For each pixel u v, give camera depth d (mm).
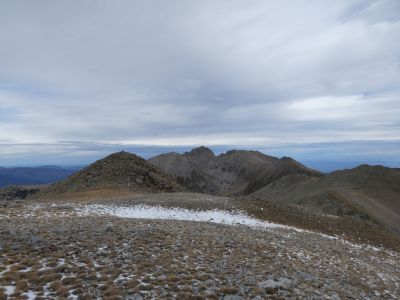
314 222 47938
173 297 14414
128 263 17812
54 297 13609
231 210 43438
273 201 52688
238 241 25312
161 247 21125
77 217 30562
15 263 16578
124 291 14461
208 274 17234
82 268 16469
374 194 176250
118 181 71625
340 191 155625
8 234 21078
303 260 24375
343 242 40500
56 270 15922
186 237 24281
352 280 22953
